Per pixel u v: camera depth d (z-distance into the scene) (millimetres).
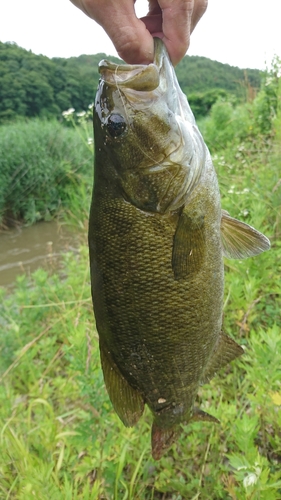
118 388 425
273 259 824
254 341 558
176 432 452
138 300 393
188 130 394
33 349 804
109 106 384
